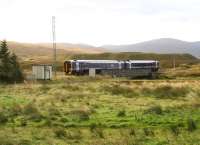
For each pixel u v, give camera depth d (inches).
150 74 4092.0
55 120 922.7
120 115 970.1
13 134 753.0
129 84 2301.9
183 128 783.7
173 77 4072.3
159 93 1599.4
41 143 673.0
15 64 2898.6
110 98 1462.8
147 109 1048.8
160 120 877.2
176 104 1194.6
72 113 1017.5
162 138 693.3
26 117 957.8
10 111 1064.2
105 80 3102.9
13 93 1824.6
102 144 650.2
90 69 3850.9
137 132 754.8
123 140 676.7
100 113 1026.1
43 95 1643.7
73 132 766.5
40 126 848.3
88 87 2022.6
